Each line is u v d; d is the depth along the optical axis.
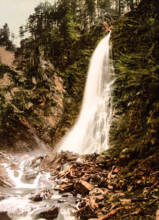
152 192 3.15
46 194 3.59
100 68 8.36
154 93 4.96
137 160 4.08
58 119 9.77
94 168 4.41
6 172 4.70
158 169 3.61
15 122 9.33
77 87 9.52
